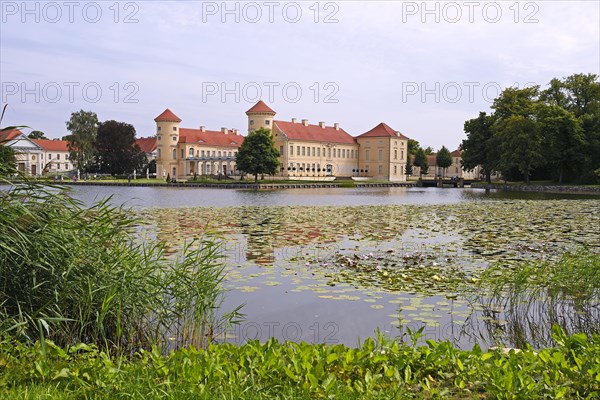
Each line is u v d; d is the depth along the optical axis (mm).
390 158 99500
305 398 3330
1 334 4289
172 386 3482
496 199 36000
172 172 93125
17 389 3420
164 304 5633
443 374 3805
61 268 5066
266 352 3893
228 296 7320
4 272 4824
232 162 101875
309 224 17000
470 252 11094
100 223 5676
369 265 9539
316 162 93688
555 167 58844
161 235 13430
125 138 87812
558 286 7359
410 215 21078
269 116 88125
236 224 16812
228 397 3309
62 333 4922
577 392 3422
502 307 6809
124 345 5172
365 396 3359
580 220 18781
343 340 5633
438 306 6832
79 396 3408
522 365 3805
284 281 8211
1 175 5230
